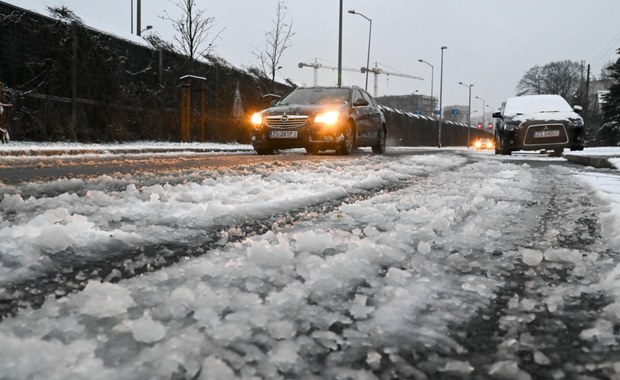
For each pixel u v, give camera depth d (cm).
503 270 120
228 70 1753
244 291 94
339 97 977
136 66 1359
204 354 66
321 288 97
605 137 3869
